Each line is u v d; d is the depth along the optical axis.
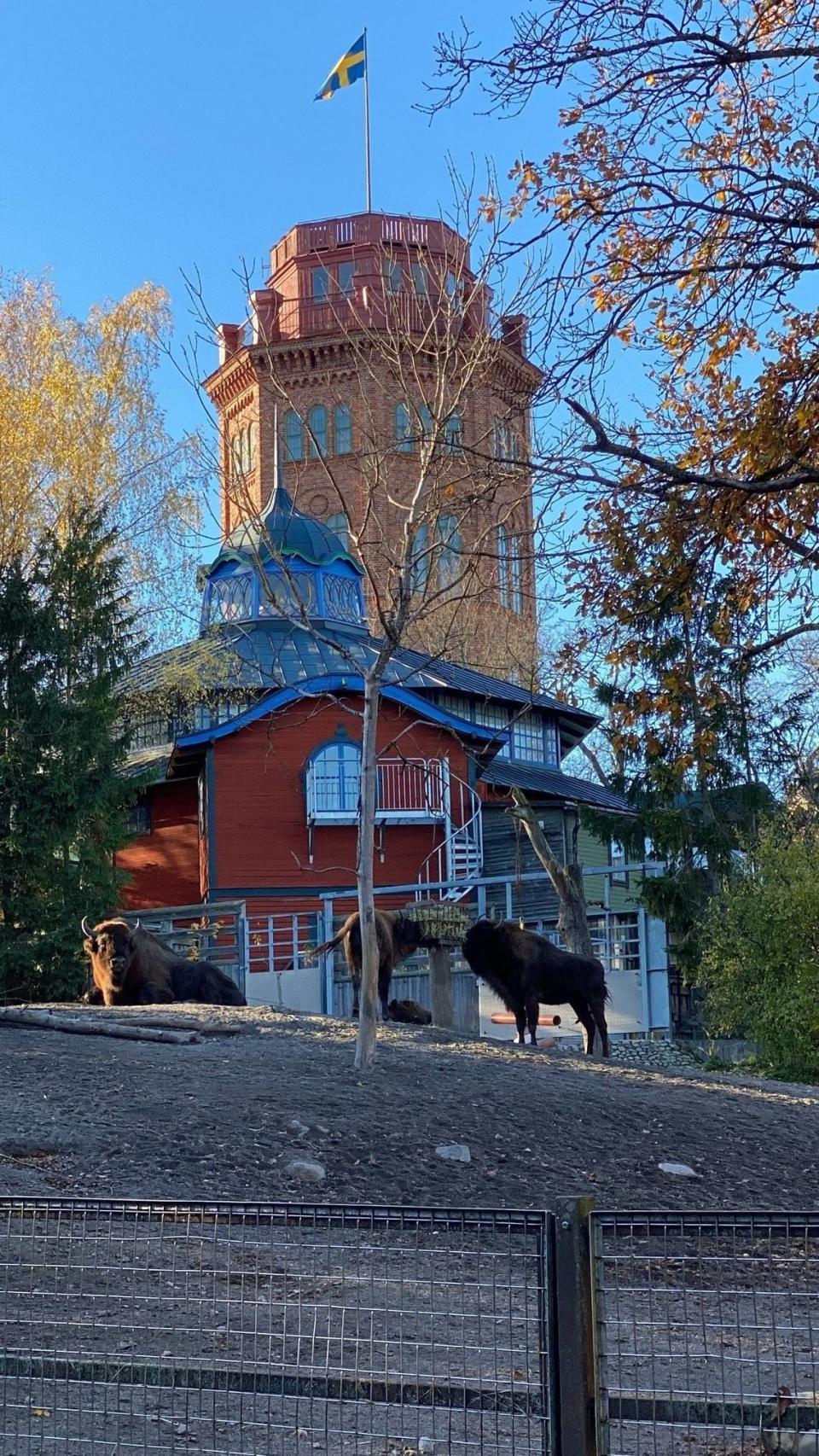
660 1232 4.47
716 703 13.27
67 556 25.77
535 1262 4.79
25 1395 5.41
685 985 32.41
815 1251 8.16
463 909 20.42
